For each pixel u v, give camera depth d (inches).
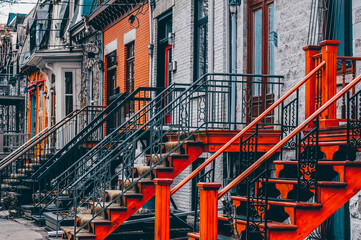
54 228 472.4
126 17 675.4
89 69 824.9
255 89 450.0
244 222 274.5
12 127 1346.0
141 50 633.0
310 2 375.2
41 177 509.7
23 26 1234.6
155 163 409.1
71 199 538.0
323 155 318.7
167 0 575.2
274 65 413.7
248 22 455.8
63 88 860.6
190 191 525.0
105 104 748.0
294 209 260.1
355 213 318.7
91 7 807.1
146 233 435.2
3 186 704.4
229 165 455.5
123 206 382.6
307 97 340.5
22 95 1254.3
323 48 320.8
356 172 267.3
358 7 337.1
